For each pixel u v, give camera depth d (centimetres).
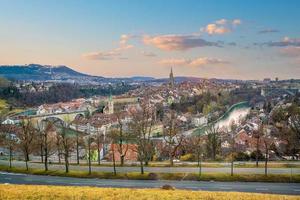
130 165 10481
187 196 4956
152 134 18400
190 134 19600
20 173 10275
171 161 10312
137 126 12788
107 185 8169
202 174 8606
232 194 5216
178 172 8938
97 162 11875
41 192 5000
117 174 9150
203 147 13488
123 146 13400
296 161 10512
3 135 16225
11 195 4759
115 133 13662
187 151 13162
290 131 13500
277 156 12362
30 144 13088
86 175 9356
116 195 4900
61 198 4656
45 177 9581
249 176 8319
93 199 4638
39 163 11725
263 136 14212
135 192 5169
